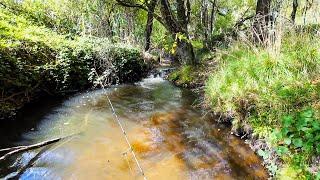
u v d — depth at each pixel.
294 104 4.90
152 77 12.53
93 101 8.65
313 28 6.84
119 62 11.70
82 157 5.09
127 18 17.47
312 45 6.05
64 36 12.22
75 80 9.83
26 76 7.73
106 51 11.33
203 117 6.80
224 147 5.31
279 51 6.13
